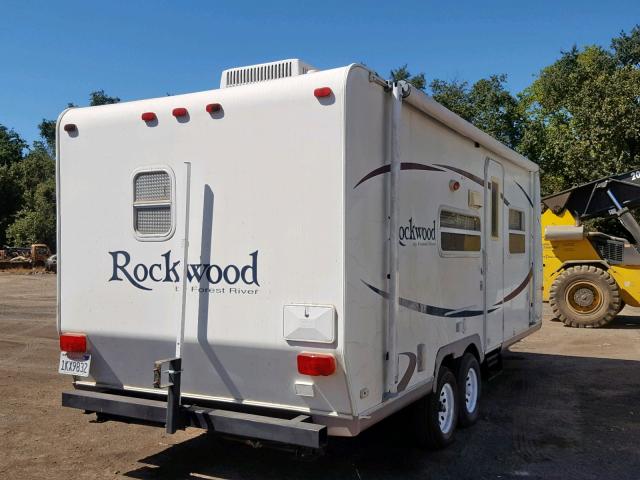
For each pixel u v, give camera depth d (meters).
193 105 4.25
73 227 4.73
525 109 28.91
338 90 3.75
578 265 12.95
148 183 4.44
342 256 3.72
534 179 8.30
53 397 6.85
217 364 4.20
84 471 4.73
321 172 3.80
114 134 4.56
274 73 4.73
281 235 3.92
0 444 5.33
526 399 6.96
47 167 50.28
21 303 16.59
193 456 5.04
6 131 61.22
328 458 4.98
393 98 4.18
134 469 4.77
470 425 5.86
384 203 4.15
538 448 5.30
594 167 21.31
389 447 5.24
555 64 27.33
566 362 9.07
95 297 4.64
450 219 5.29
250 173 4.04
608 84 21.50
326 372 3.72
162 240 4.36
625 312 14.88
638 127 20.72
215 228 4.16
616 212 12.51
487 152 6.31
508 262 7.09
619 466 4.89
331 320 3.74
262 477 4.59
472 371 5.89
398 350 4.28
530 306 8.13
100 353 4.68
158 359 4.44
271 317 3.95
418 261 4.64
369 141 3.98
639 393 7.24
